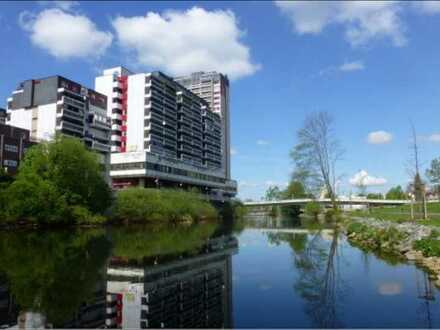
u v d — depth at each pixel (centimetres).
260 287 1930
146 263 2736
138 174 11500
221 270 2445
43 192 6291
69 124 11562
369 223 4553
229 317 1416
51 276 2214
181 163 13462
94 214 7262
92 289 1898
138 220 8688
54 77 11681
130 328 1296
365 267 2383
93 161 7206
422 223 3791
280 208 17200
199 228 7525
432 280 1956
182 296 1758
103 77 13900
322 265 2545
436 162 8194
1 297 1723
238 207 14588
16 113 12056
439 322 1309
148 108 13525
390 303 1556
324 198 7719
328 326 1295
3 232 5588
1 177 6819
